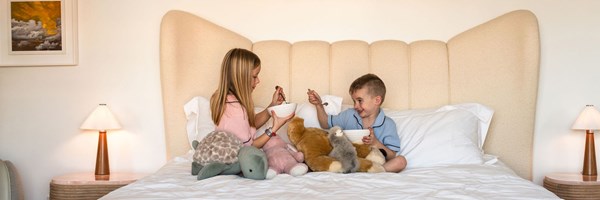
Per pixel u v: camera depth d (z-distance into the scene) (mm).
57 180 2875
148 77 3186
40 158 3209
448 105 2887
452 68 3016
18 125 3197
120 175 3045
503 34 2969
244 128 2391
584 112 2965
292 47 3090
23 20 3135
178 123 3008
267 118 2580
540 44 3088
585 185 2756
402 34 3133
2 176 2912
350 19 3152
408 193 1823
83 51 3178
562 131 3111
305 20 3166
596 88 3090
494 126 2963
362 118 2596
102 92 3189
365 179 2045
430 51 3027
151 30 3180
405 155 2545
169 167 2482
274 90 3041
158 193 1816
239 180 2064
